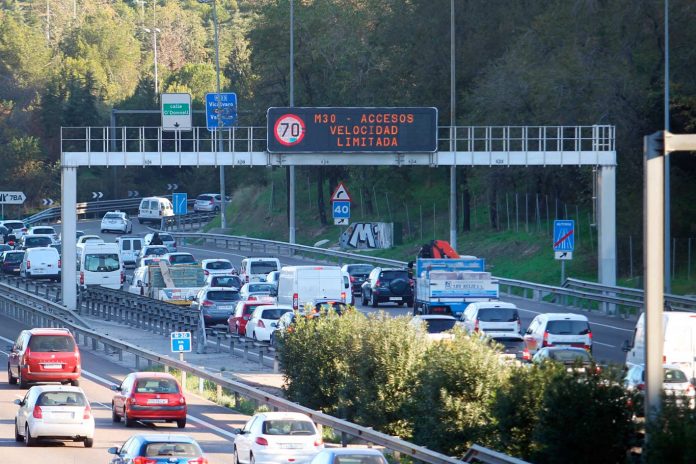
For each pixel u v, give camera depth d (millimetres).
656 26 190250
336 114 159000
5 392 115625
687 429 50719
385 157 160125
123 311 172500
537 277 197250
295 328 103375
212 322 159875
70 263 165625
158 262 191750
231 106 188875
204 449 85938
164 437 67250
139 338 152750
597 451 62719
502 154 160250
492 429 73250
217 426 97125
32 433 85438
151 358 122812
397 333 90812
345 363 95062
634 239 193750
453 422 75750
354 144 159125
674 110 188375
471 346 78250
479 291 146250
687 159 196500
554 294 174625
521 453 68562
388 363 89000
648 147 50375
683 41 190000
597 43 197375
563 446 62938
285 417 74875
